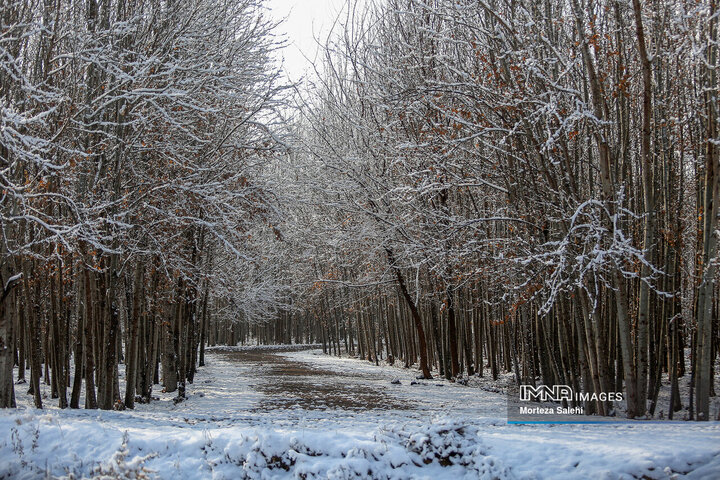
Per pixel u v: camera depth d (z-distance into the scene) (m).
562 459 6.98
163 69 13.67
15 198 10.60
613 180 12.37
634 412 11.19
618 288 11.30
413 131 18.58
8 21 11.48
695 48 9.86
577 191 12.26
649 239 11.10
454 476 6.96
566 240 10.53
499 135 14.68
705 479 6.32
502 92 13.04
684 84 12.00
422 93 14.57
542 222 13.73
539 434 8.57
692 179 15.84
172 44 13.80
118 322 14.81
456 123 15.18
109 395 13.11
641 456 6.75
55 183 12.61
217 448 7.56
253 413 13.03
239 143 15.38
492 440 7.86
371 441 7.55
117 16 13.61
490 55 13.73
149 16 13.56
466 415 12.55
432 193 17.64
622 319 11.29
